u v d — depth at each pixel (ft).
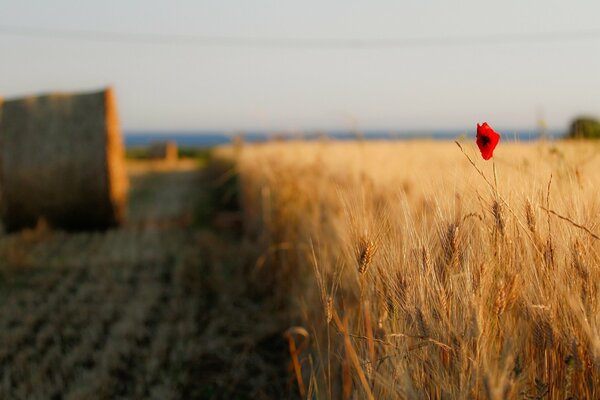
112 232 32.65
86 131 31.86
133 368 13.94
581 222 5.70
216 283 19.60
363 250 6.52
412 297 5.84
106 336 16.06
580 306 4.89
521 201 5.94
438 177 7.11
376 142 32.48
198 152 136.15
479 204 6.03
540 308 5.28
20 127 32.01
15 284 21.38
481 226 5.92
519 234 5.65
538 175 6.96
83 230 32.94
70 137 31.86
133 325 16.29
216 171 55.11
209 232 30.83
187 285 20.20
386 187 13.35
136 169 86.17
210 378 13.17
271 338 15.07
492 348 5.22
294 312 13.80
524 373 5.02
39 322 17.25
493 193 5.82
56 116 32.07
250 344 14.49
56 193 31.99
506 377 4.65
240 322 16.22
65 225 32.65
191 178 72.02
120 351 14.69
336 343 9.57
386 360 6.59
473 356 5.11
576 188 6.30
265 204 19.51
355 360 6.37
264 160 25.39
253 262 20.84
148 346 15.25
